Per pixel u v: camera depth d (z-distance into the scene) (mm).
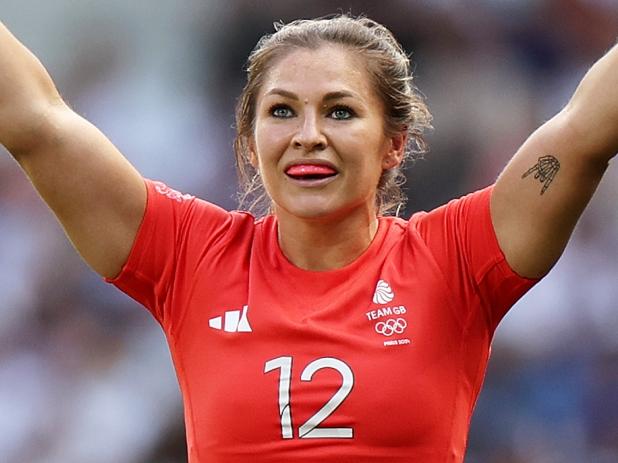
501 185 7766
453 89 21609
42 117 7910
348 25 8062
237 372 7695
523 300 19172
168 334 8117
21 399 18766
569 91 22172
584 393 18812
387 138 8195
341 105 7816
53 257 20078
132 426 18469
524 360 18953
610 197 20219
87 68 22703
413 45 21938
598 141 7527
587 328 19203
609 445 18625
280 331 7703
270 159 7844
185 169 21422
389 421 7547
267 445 7609
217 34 22531
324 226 7930
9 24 22859
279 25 9086
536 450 18516
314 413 7555
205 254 8039
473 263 7809
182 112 22094
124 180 8000
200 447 7805
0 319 19641
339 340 7641
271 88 7844
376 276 7895
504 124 21312
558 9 22625
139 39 22828
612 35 22828
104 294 19609
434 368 7680
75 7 22984
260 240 8125
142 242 8047
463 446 7871
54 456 18328
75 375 18969
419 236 7988
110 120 21953
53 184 7934
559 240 7727
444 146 20766
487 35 22281
